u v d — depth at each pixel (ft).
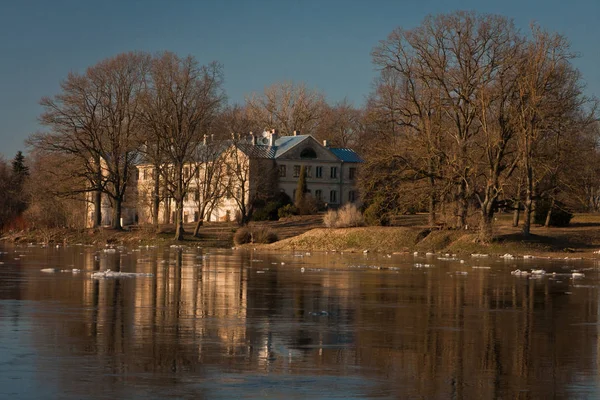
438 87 291.99
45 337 85.71
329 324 98.17
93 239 368.48
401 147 293.64
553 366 75.87
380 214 318.65
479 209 300.20
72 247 324.60
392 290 139.85
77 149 371.56
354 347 83.56
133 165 396.37
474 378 70.69
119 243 362.94
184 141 354.74
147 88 358.43
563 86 267.59
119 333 88.89
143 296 124.26
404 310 112.68
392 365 75.31
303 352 80.38
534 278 168.25
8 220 418.51
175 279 156.25
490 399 63.98
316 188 499.10
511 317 106.93
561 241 278.26
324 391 65.10
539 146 272.10
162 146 364.17
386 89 323.57
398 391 65.82
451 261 233.96
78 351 78.59
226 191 383.45
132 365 72.90
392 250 289.94
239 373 70.69
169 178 368.07
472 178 278.46
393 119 314.96
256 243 331.98
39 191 373.40
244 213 398.21
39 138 365.40
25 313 103.35
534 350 83.51
